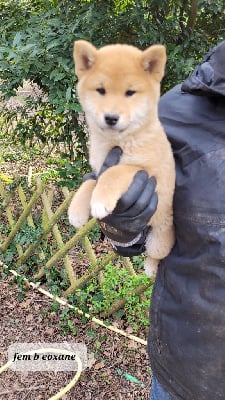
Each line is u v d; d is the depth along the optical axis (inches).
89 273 39.1
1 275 44.4
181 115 17.9
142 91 17.5
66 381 33.8
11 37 42.4
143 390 33.0
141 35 39.4
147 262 23.0
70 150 50.4
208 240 15.1
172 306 16.8
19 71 39.8
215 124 16.6
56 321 39.1
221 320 15.1
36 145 62.9
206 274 15.2
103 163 17.9
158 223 17.9
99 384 33.6
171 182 17.1
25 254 44.4
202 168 15.8
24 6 46.0
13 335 37.6
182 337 16.3
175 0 41.4
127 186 16.5
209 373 15.9
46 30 38.4
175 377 17.2
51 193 43.8
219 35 44.2
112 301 38.2
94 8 38.7
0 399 32.3
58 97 39.3
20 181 46.7
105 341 37.0
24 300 41.5
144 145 17.3
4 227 48.9
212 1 41.6
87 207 20.0
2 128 64.4
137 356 35.6
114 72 17.5
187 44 41.7
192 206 15.6
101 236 45.1
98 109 17.5
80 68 18.7
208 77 17.3
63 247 40.8
